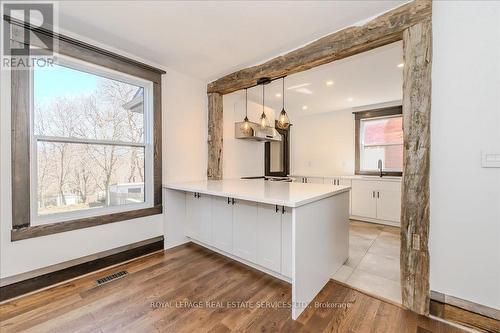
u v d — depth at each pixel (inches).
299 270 67.4
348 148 198.4
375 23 73.8
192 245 123.2
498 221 58.6
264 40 90.6
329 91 150.4
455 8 62.1
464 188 62.4
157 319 65.7
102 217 94.1
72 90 87.5
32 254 77.5
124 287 81.9
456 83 62.5
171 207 118.6
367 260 103.3
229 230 101.3
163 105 115.9
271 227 86.0
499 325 58.9
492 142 58.6
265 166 190.2
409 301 69.3
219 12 73.2
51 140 82.4
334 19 76.9
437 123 65.4
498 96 57.5
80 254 88.6
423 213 66.3
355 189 174.7
